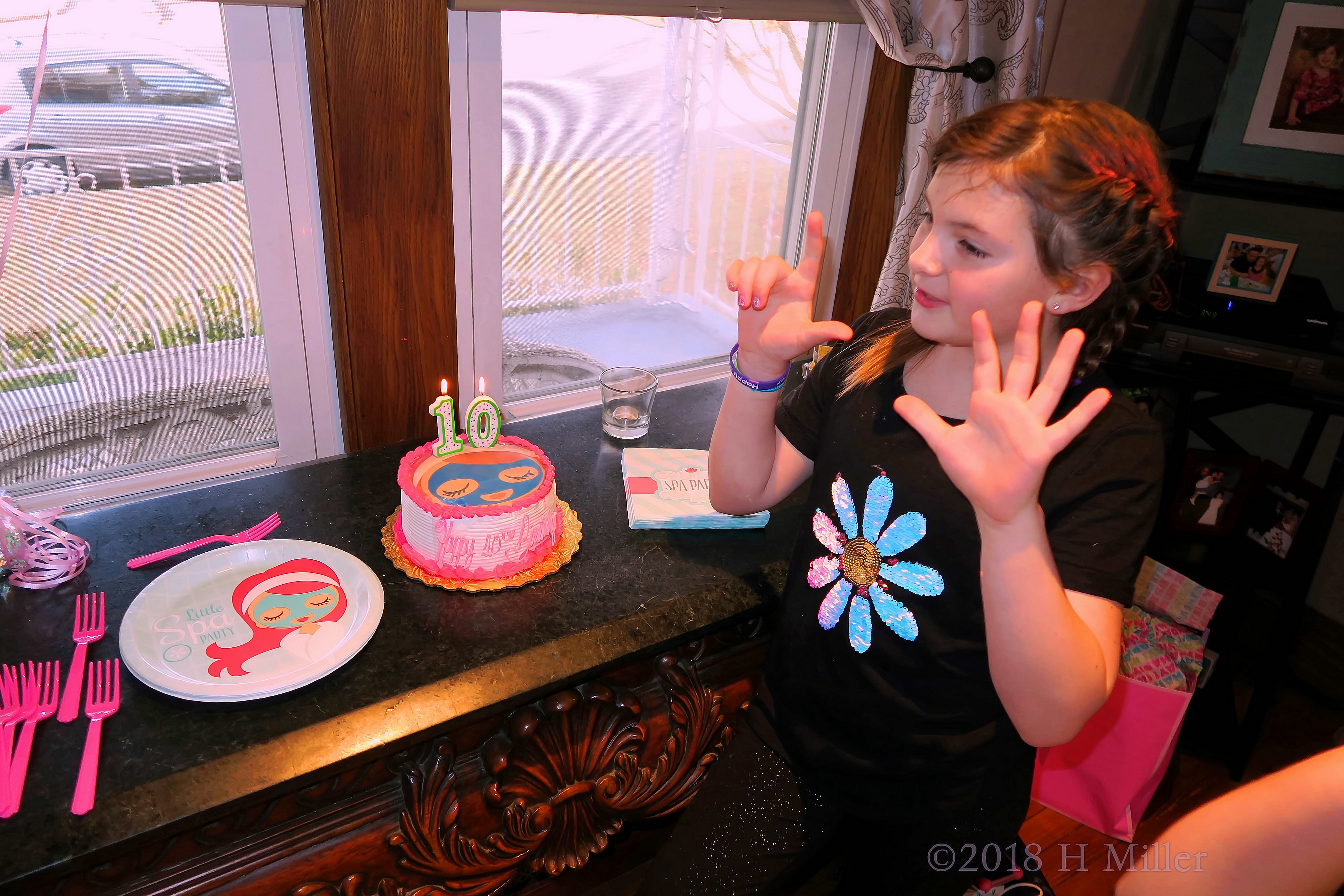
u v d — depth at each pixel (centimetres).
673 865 109
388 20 119
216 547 119
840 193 183
